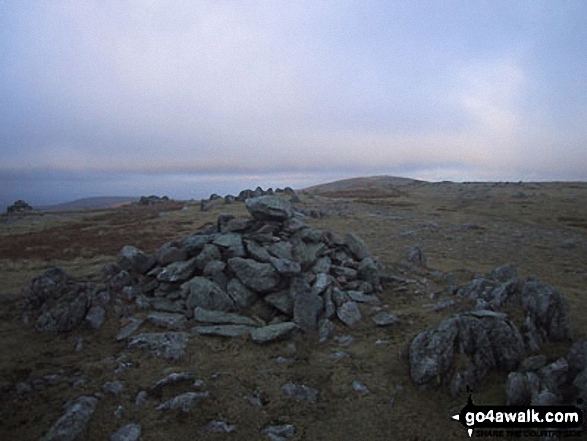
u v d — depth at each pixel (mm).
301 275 21031
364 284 22109
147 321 17953
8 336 16422
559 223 55406
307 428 11461
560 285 26500
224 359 15023
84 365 14148
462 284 24078
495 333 14164
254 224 25188
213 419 11531
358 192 108625
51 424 10945
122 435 10539
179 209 75250
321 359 15469
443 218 59344
